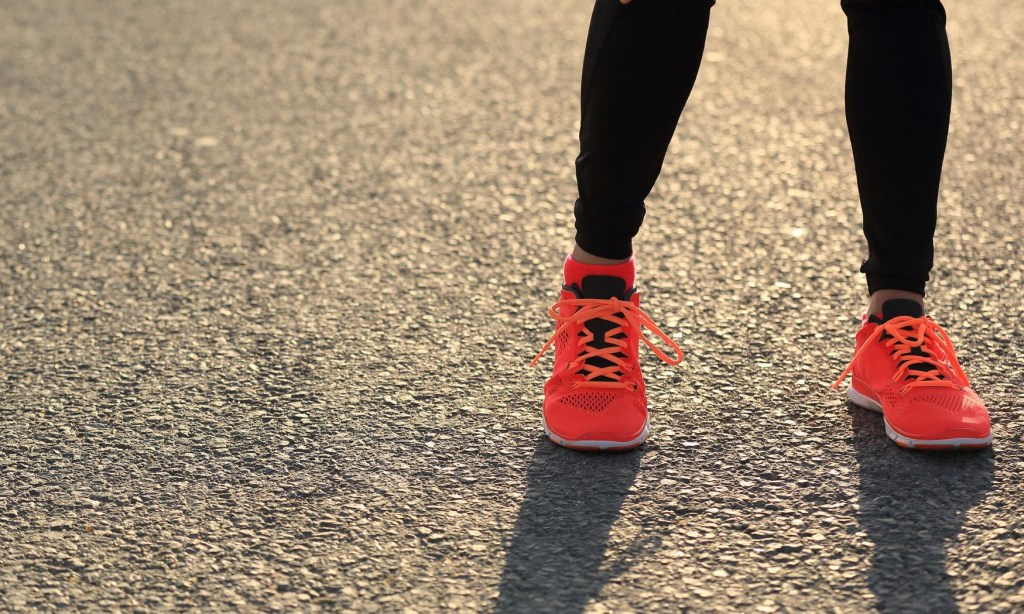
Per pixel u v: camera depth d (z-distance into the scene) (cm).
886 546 175
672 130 194
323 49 451
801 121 375
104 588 170
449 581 170
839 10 489
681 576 170
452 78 419
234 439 208
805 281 269
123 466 201
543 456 201
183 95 404
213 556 177
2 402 222
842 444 203
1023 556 171
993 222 296
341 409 218
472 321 253
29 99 401
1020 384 221
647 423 205
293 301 263
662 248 289
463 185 332
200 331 250
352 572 172
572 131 372
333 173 341
